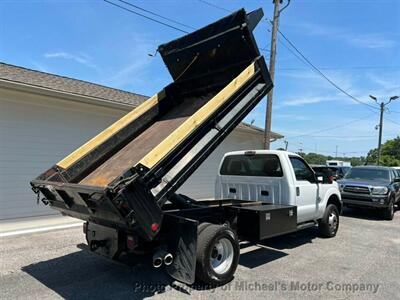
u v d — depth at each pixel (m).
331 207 7.95
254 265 5.72
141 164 3.81
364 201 11.25
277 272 5.36
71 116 9.42
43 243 6.87
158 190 4.00
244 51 5.34
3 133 8.10
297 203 6.68
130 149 5.12
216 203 6.56
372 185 11.29
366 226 9.73
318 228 7.96
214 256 4.81
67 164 4.93
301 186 6.84
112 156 5.29
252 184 7.07
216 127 4.69
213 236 4.64
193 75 6.09
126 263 4.65
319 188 7.50
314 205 7.27
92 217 4.59
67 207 4.85
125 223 3.91
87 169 5.09
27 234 7.64
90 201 4.19
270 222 5.59
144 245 4.52
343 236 8.15
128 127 5.62
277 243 7.32
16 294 4.34
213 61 5.73
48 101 8.91
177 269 4.34
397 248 7.05
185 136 4.29
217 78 5.77
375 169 12.97
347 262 5.96
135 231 4.04
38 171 8.73
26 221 8.49
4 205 8.12
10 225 8.20
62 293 4.39
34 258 5.88
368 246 7.18
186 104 6.05
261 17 5.47
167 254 4.33
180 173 4.24
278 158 6.73
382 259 6.19
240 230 5.61
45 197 5.25
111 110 10.34
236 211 5.65
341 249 6.86
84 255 6.06
